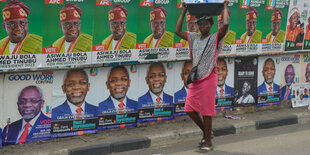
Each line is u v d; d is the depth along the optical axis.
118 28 5.40
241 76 6.91
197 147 5.40
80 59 5.13
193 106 4.98
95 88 5.42
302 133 6.31
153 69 5.91
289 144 5.62
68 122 5.25
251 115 6.95
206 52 4.81
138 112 5.86
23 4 4.60
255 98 7.16
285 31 7.23
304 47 7.59
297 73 7.66
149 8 5.65
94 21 5.18
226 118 6.66
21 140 4.93
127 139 5.27
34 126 5.00
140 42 5.64
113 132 5.61
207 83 4.86
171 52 5.96
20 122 4.89
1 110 4.73
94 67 5.36
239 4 6.52
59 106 5.15
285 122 6.84
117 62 5.49
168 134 5.56
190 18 6.09
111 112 5.61
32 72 4.88
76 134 5.34
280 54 7.33
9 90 4.75
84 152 4.86
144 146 5.32
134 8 5.51
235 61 6.80
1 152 4.63
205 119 5.01
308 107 7.71
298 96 7.75
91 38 5.19
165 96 6.09
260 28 6.87
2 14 4.47
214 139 5.84
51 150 4.75
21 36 4.64
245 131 6.32
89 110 5.40
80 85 5.28
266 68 7.20
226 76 6.72
